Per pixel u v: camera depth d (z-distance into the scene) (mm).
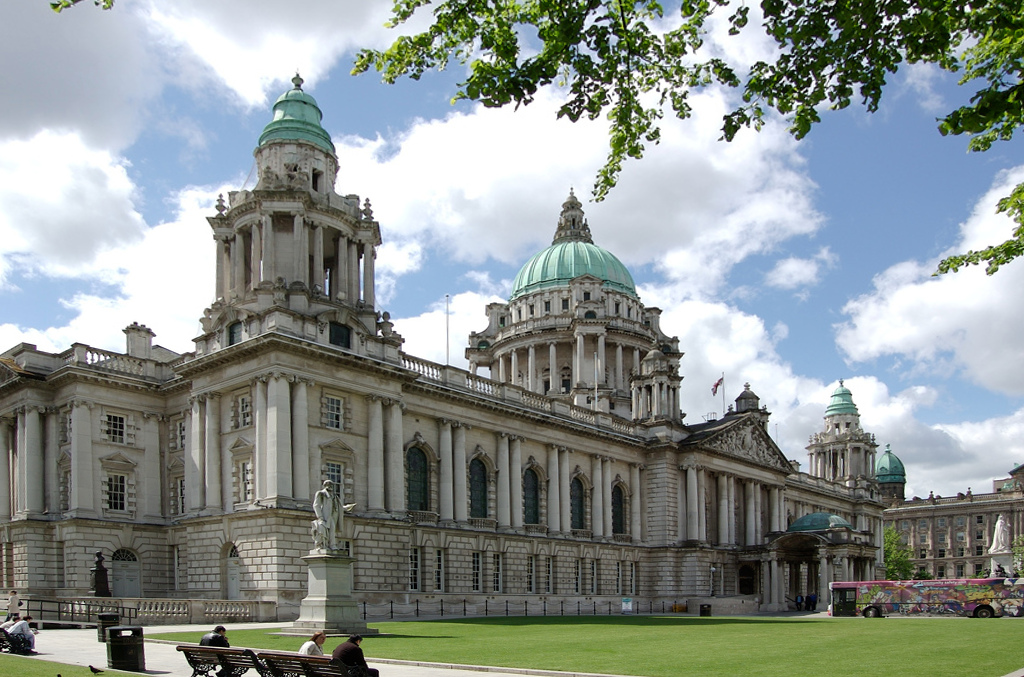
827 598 103688
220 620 55750
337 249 77125
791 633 51469
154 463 75438
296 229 72812
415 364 79750
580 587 93375
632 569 101562
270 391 63969
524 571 86250
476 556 81812
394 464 71875
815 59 15836
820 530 105312
